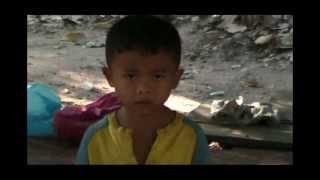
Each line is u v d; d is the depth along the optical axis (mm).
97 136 2199
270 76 5094
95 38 6066
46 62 5309
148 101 2094
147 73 2059
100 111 3686
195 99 4539
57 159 3477
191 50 5750
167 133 2166
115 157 2174
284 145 3715
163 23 2078
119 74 2080
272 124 4000
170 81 2102
